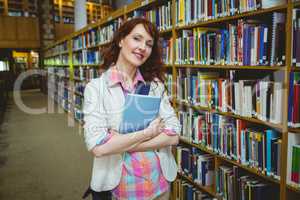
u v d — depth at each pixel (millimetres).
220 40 1987
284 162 1558
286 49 1475
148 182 1240
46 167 3568
